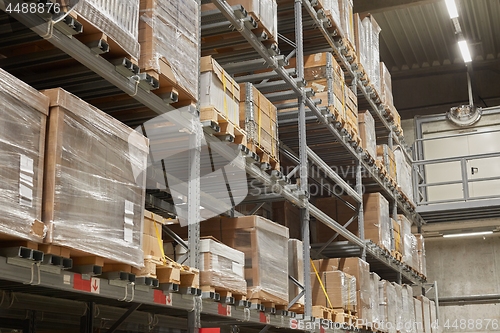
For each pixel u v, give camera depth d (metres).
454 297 15.34
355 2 13.28
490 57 16.56
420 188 14.73
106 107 4.55
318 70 7.89
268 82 7.14
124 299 3.76
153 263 3.95
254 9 5.76
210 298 4.63
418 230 14.28
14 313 4.86
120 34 3.70
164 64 4.16
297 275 6.65
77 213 3.17
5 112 2.78
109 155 3.48
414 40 15.64
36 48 3.77
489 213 13.65
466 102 16.62
